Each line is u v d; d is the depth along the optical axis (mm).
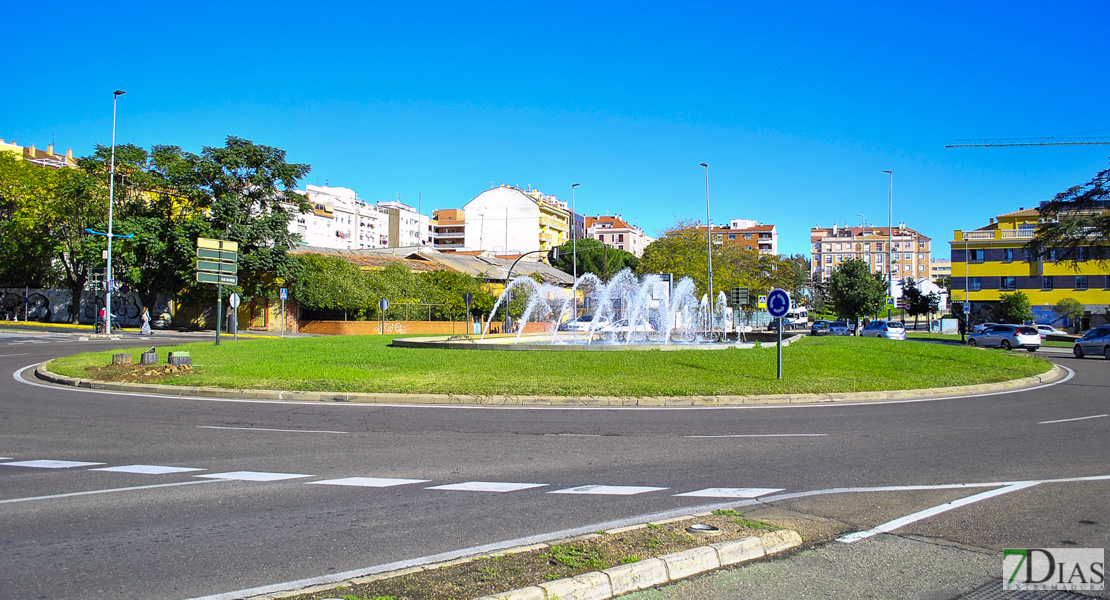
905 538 5488
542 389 14414
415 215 142125
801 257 117312
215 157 46250
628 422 11477
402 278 54312
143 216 45969
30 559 4844
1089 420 12086
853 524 5844
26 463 8023
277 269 46656
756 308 66250
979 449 9258
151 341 33219
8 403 13016
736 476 7582
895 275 157125
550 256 36469
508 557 4707
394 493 6750
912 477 7578
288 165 48375
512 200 113062
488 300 59156
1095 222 40625
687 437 10047
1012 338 42281
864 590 4469
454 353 21672
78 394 14531
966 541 5426
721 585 4531
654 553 4770
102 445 9156
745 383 15914
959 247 73562
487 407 13234
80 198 44812
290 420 11398
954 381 17609
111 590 4312
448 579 4324
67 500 6398
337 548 5113
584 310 63750
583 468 7945
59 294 51469
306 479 7316
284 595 4105
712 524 5531
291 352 22812
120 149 45500
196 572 4617
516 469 7871
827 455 8789
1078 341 34031
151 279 45875
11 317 52000
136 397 14133
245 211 47438
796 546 5293
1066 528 5758
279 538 5332
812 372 18359
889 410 13367
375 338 31656
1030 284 71188
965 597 4383
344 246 123250
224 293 46219
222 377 16188
